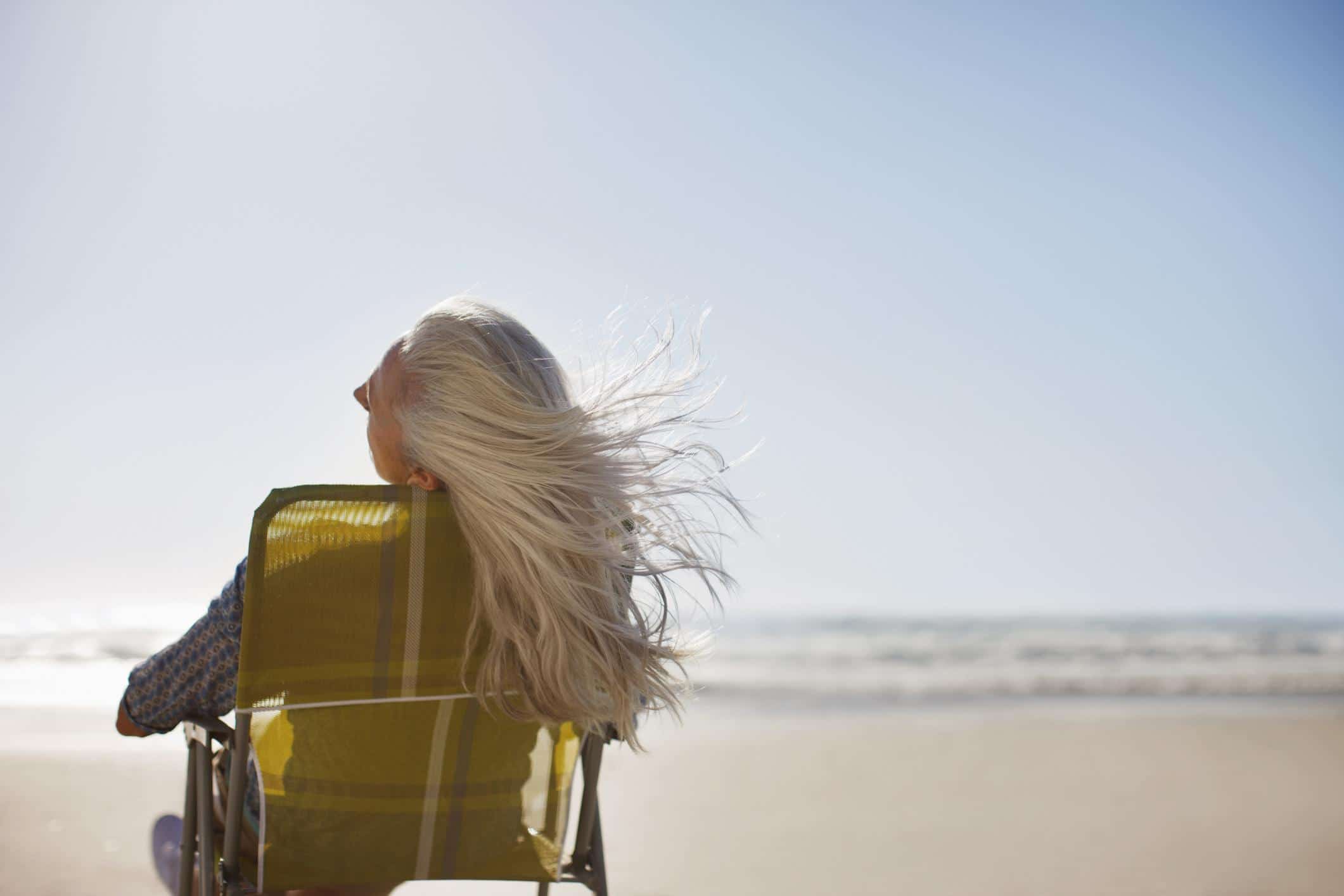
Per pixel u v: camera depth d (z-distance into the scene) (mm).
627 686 1609
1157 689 11859
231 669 1562
